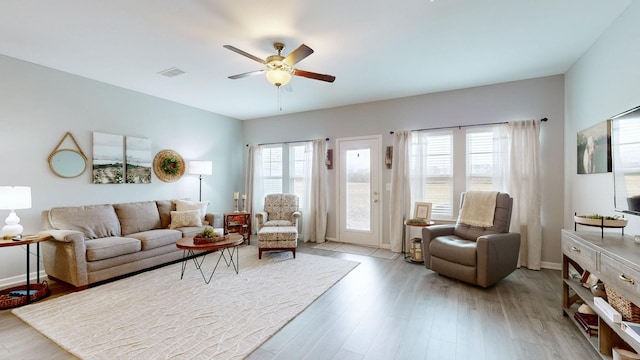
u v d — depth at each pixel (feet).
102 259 10.43
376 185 16.43
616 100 7.98
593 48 9.41
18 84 10.69
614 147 7.37
